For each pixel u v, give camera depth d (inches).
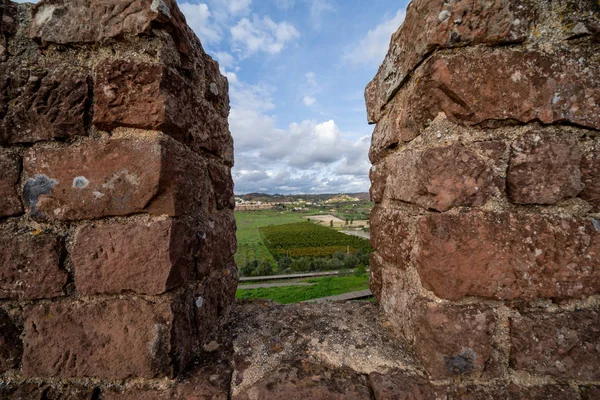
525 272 37.0
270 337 49.5
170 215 39.4
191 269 44.7
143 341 38.9
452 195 37.6
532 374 37.5
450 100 38.1
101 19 39.3
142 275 38.8
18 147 40.6
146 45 39.5
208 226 51.8
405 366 41.1
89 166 39.4
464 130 38.4
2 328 40.7
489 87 37.2
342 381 39.9
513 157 37.3
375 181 63.8
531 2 36.7
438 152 38.3
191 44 47.3
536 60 36.9
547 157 37.0
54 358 40.2
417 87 41.3
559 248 36.9
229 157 65.7
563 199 37.3
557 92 37.0
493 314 37.7
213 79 56.9
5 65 40.1
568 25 36.9
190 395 38.5
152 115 38.5
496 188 37.5
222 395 38.6
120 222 39.7
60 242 40.0
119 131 39.7
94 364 39.7
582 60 37.2
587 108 37.0
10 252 40.2
